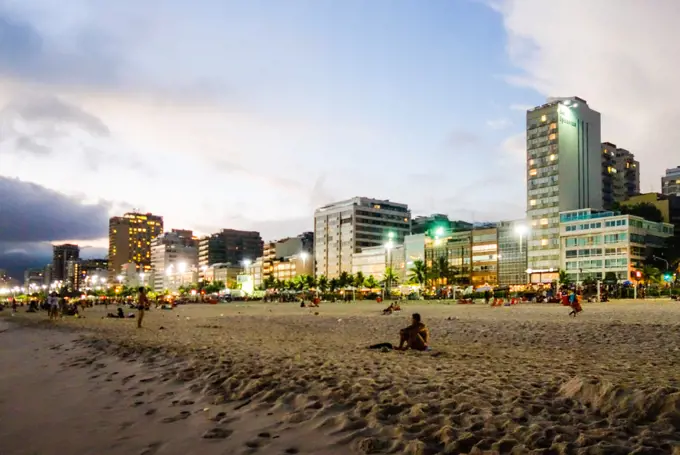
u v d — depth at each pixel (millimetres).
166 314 55969
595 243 127125
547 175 138375
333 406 7914
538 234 137750
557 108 138000
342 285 156375
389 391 8688
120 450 6527
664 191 189500
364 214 187750
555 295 75500
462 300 78125
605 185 166250
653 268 114125
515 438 6121
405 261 166125
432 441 6191
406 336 15820
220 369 11672
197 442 6660
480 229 148750
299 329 27203
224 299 144250
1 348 21953
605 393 7586
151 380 11312
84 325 34500
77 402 9492
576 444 5816
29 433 7461
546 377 9852
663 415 6633
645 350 15094
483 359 13289
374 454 5836
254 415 7793
